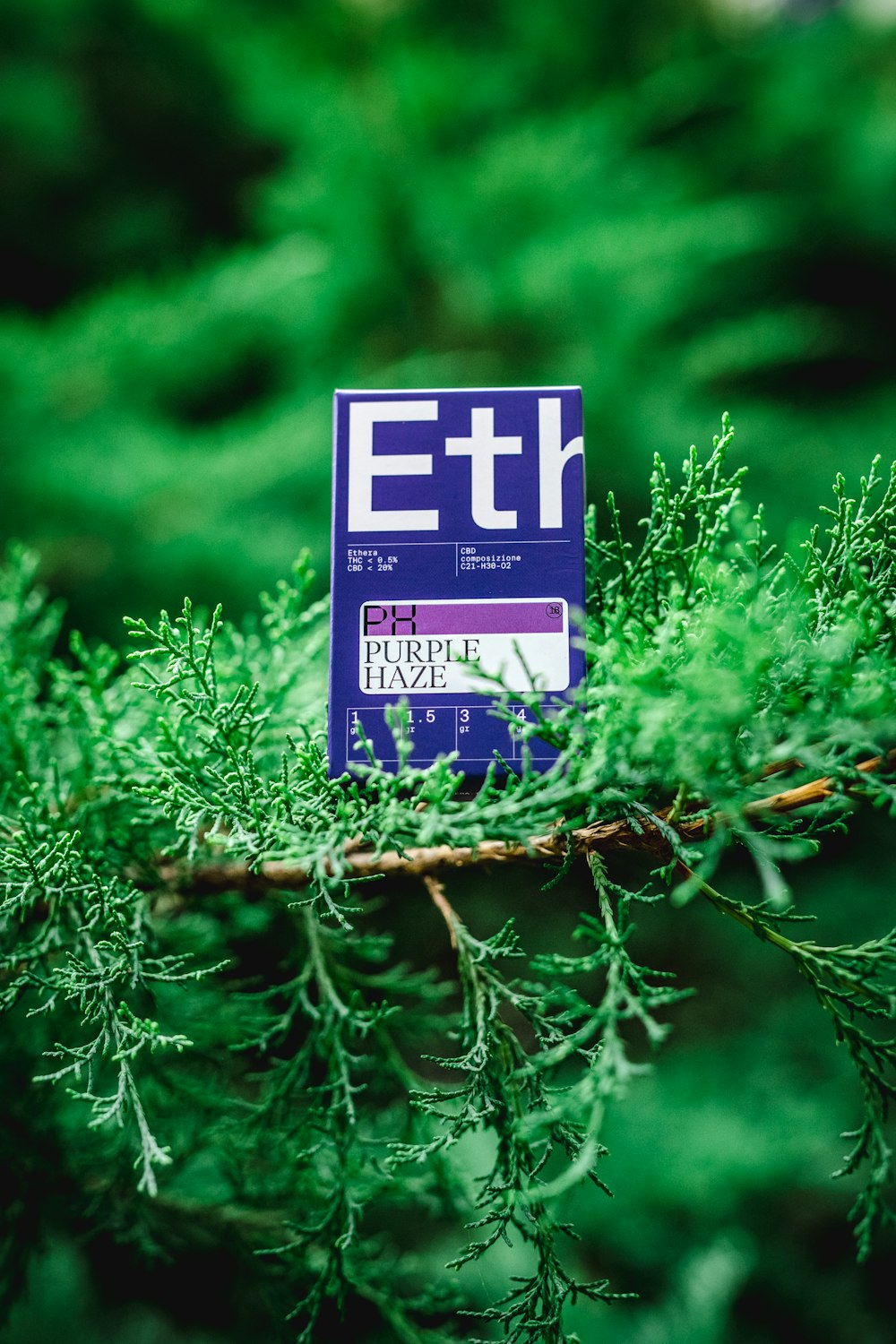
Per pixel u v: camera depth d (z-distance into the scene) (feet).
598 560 3.62
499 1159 3.07
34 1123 4.41
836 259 17.46
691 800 3.00
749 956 13.66
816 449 13.28
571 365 12.91
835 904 13.78
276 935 6.70
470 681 3.20
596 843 3.09
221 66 15.30
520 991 12.17
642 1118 11.24
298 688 4.40
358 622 3.25
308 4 15.52
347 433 3.36
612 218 13.05
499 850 3.37
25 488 11.59
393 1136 4.77
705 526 3.22
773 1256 10.89
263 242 15.75
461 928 3.39
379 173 12.54
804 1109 11.50
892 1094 2.74
